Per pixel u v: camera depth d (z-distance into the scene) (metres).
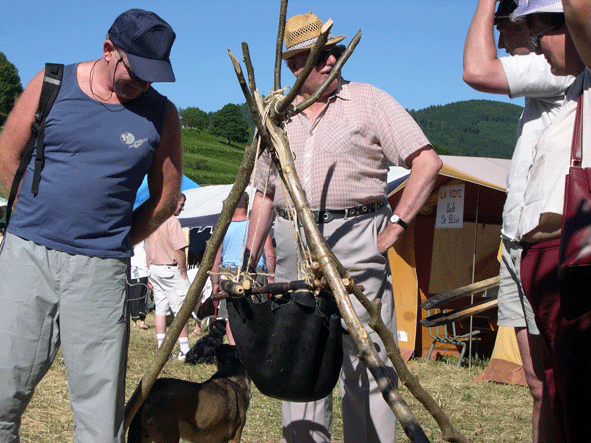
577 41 1.81
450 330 9.38
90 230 2.51
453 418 5.23
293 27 3.05
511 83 2.60
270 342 2.39
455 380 7.19
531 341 2.82
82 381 2.50
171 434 3.29
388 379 1.82
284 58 3.11
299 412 3.19
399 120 2.99
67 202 2.48
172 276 7.65
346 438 3.17
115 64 2.45
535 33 2.17
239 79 2.38
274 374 2.39
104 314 2.53
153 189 2.83
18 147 2.57
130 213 2.69
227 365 3.89
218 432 3.62
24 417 4.44
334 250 3.02
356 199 3.01
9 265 2.49
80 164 2.51
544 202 2.19
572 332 2.01
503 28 2.75
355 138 3.02
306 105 2.51
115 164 2.54
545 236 2.27
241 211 7.28
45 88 2.51
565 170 2.15
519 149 2.92
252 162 2.47
